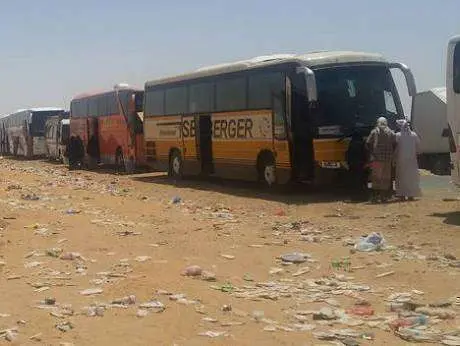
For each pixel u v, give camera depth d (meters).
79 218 13.61
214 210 15.30
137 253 9.86
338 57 16.58
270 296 7.36
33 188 21.69
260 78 18.12
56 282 8.11
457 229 11.16
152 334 6.00
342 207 14.70
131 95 29.27
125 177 27.95
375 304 7.04
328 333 5.97
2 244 10.62
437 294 7.30
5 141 58.62
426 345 5.67
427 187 19.70
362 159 16.30
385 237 10.89
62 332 6.07
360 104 16.55
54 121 43.22
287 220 13.23
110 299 7.23
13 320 6.47
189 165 22.72
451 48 12.39
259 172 18.75
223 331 6.09
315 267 8.87
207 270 8.65
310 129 16.48
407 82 16.98
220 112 20.27
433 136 24.70
